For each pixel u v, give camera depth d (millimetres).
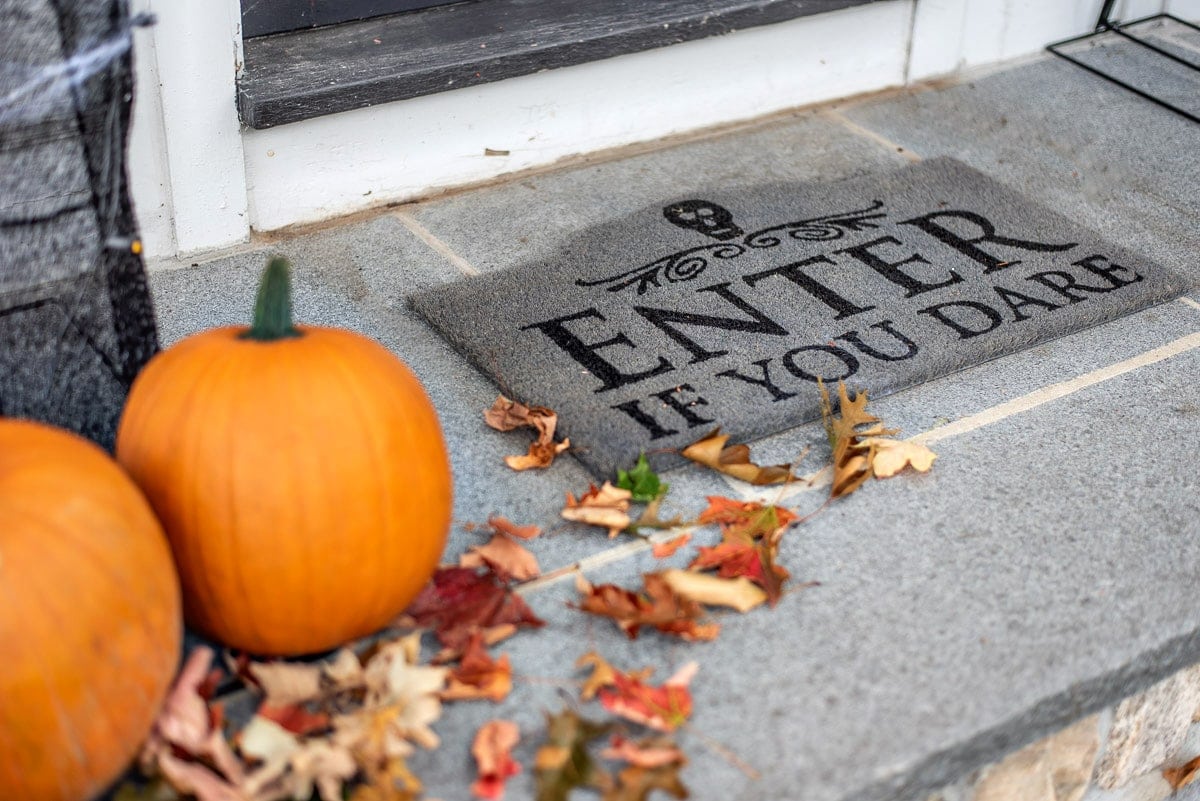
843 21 4031
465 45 3400
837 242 3268
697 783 1804
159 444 1784
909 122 4027
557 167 3689
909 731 1906
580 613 2123
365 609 1890
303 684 1867
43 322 2084
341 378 1808
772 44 3920
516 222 3383
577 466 2504
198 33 2900
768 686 1980
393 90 3209
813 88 4094
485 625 2045
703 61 3809
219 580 1804
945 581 2223
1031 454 2578
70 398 2172
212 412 1760
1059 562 2283
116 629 1586
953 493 2453
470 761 1834
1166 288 3121
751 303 2990
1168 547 2334
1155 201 3623
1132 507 2436
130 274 2150
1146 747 2328
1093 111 4156
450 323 2889
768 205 3461
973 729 1918
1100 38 4688
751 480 2434
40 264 2039
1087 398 2768
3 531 1520
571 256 3201
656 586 2072
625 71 3676
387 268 3170
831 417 2580
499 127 3531
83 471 1628
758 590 2127
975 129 4000
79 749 1584
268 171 3217
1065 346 2955
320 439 1760
